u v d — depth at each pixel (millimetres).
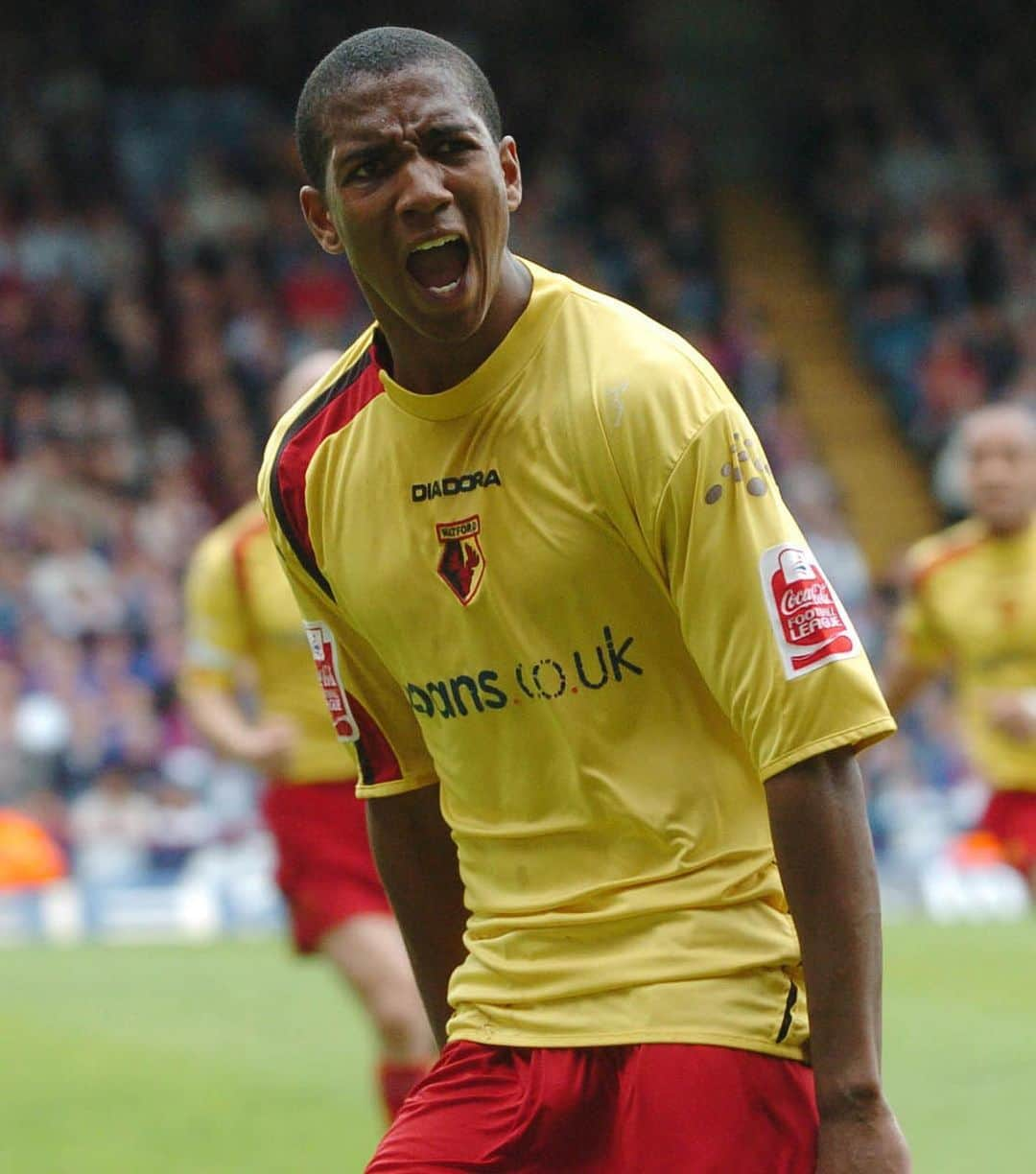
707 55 86938
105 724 47062
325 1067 25781
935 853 47875
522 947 9633
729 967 9109
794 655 8625
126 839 44188
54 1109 23188
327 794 20172
